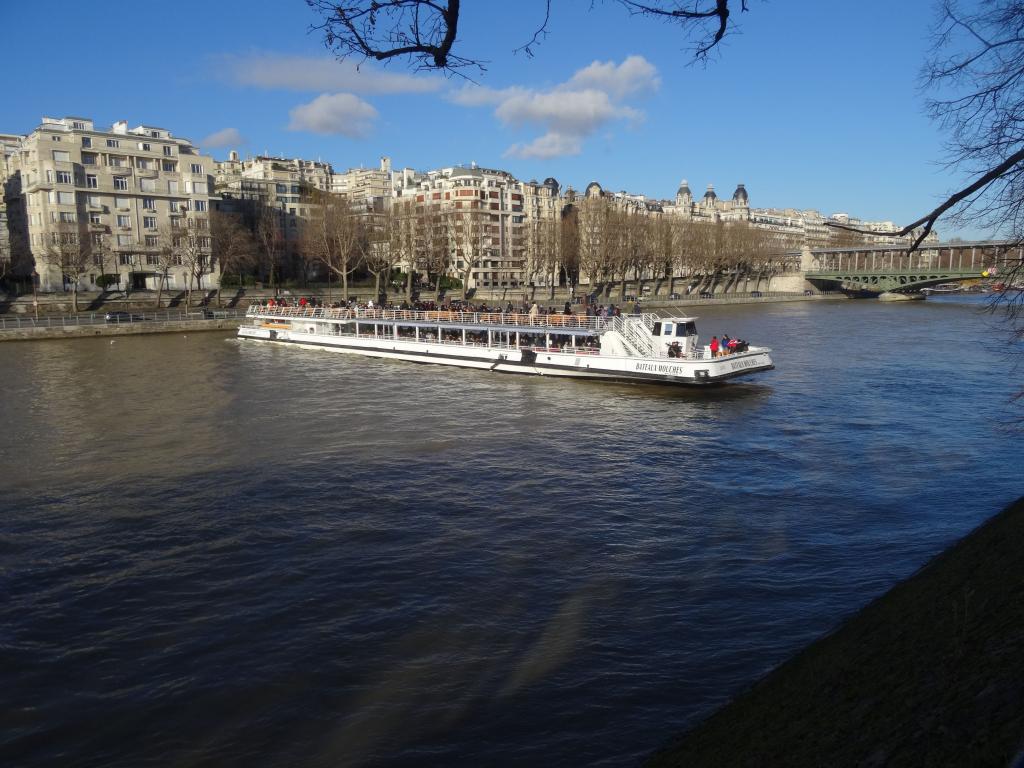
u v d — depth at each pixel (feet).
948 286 437.99
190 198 369.91
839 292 528.22
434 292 414.82
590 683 44.37
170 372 172.86
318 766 38.01
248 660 47.88
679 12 20.40
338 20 19.67
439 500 78.28
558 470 88.89
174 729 41.32
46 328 243.81
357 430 111.14
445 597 56.08
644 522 71.36
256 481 85.35
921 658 32.89
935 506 74.54
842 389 139.85
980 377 150.71
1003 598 35.35
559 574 59.88
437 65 20.21
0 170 419.33
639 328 151.74
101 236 338.75
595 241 430.61
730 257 490.49
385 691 44.19
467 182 520.83
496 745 39.09
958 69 30.45
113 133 347.77
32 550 66.49
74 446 103.24
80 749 39.93
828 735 29.27
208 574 60.90
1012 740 22.34
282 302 288.51
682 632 50.21
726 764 31.14
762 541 66.18
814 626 50.57
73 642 50.62
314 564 62.39
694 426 112.06
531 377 162.50
